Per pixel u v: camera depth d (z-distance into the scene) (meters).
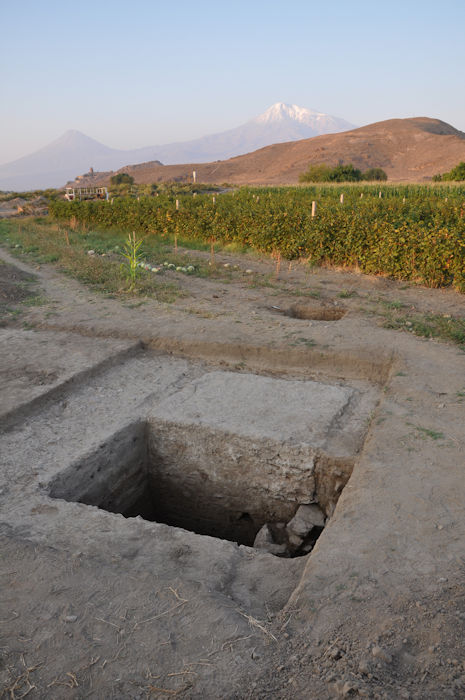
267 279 12.37
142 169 154.00
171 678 2.47
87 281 11.88
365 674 2.43
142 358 7.48
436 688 2.35
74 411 5.79
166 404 5.87
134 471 5.59
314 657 2.56
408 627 2.68
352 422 5.42
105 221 23.50
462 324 8.24
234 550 3.61
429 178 103.94
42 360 7.05
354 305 9.76
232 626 2.77
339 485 4.80
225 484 5.47
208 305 9.72
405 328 8.03
